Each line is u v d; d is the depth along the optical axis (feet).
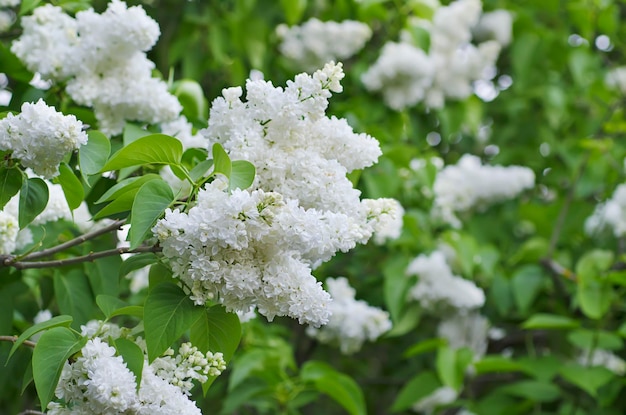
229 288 5.79
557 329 14.73
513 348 16.87
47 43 8.35
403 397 13.52
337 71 6.29
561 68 17.99
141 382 5.99
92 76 8.20
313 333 13.37
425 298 13.71
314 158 6.29
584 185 16.80
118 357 5.87
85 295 8.72
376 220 6.45
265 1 15.14
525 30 17.90
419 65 13.69
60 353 5.98
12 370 8.78
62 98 8.66
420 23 14.97
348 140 6.49
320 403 17.15
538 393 13.87
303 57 14.51
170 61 14.11
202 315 6.32
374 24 15.92
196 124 9.51
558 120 16.98
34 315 10.26
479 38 17.56
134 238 5.84
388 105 14.29
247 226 5.74
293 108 6.26
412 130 15.42
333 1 15.58
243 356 11.28
